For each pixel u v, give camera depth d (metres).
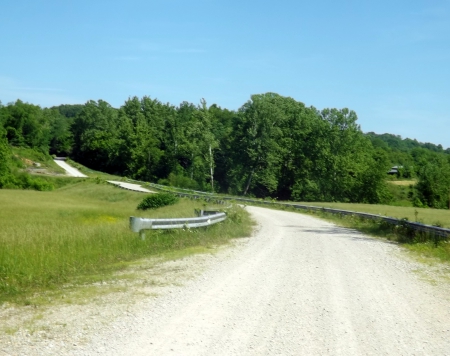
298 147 87.00
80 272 11.35
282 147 86.88
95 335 6.72
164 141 112.75
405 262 14.39
